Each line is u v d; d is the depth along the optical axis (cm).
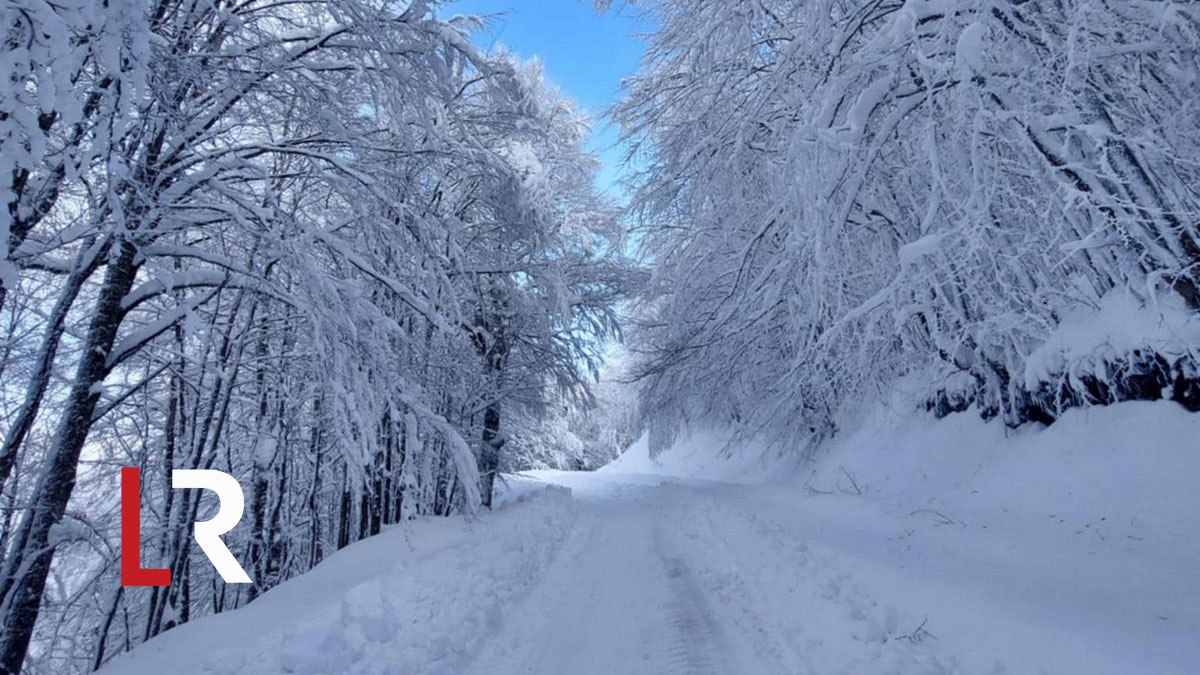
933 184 489
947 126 534
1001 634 381
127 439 940
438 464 959
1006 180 525
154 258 548
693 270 1259
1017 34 504
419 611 526
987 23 483
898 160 722
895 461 1105
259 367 899
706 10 884
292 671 397
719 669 417
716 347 1396
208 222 600
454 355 966
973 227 479
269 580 1114
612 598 620
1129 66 529
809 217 527
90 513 974
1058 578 475
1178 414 599
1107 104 497
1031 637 368
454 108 770
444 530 959
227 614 585
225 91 569
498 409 1454
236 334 884
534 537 948
